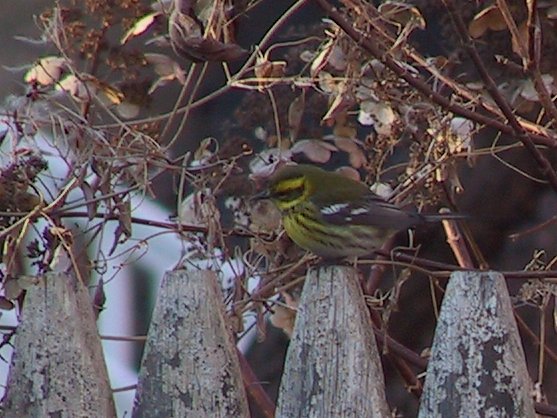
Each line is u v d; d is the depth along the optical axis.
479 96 9.46
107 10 9.82
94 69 9.84
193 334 6.84
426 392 6.71
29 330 6.90
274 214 9.77
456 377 6.66
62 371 6.88
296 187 9.55
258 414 11.16
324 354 6.79
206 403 6.82
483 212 13.62
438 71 9.86
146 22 9.62
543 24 10.14
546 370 12.77
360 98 9.53
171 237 16.56
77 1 11.16
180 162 10.50
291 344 6.86
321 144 9.83
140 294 16.91
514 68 9.57
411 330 13.62
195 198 9.15
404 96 9.69
